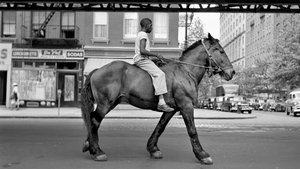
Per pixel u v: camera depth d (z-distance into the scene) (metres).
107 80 7.28
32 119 21.36
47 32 33.06
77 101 32.66
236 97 39.47
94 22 33.19
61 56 32.25
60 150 8.92
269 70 57.69
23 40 32.69
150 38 33.03
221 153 8.69
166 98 7.37
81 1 16.45
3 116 22.36
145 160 7.63
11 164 7.11
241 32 112.94
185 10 18.30
